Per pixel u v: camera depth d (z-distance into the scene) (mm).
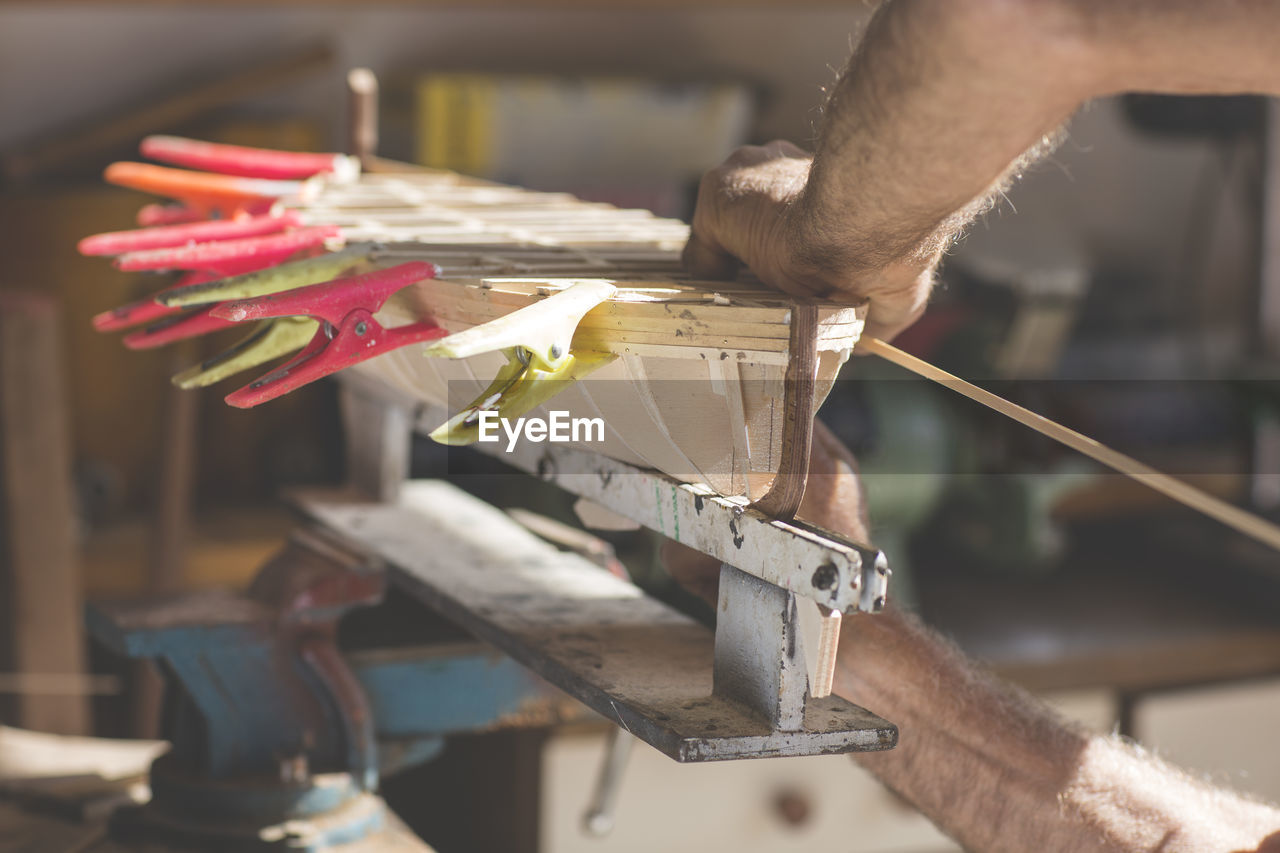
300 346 1604
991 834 1575
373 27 4219
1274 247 4293
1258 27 1263
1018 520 3652
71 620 3213
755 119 4602
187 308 1693
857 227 1385
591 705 1543
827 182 1376
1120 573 4277
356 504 2084
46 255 3773
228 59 4125
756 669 1471
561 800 3107
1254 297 4371
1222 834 1562
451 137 3895
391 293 1501
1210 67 1275
